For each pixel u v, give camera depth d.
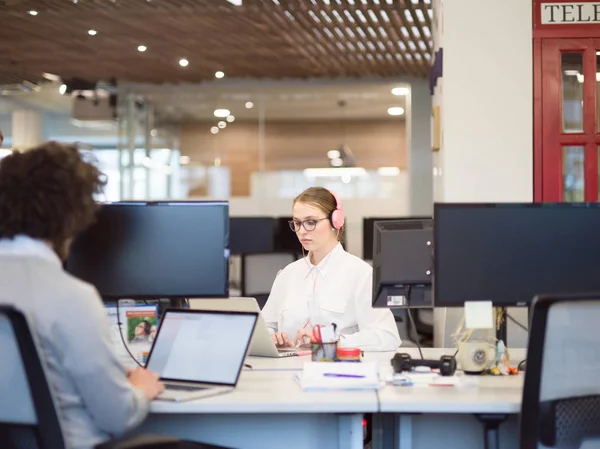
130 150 11.52
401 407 2.59
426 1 7.07
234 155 11.41
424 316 7.16
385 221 3.52
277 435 3.03
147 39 8.68
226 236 3.22
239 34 8.48
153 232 3.22
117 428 2.42
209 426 3.05
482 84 4.55
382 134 11.23
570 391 2.47
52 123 11.63
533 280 3.02
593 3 4.52
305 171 11.31
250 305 3.41
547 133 4.55
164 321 3.00
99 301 2.44
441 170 4.82
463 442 3.10
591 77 4.53
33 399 2.27
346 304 3.83
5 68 10.21
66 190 2.42
